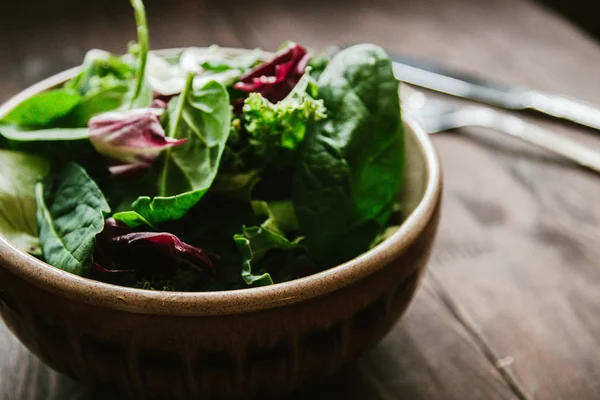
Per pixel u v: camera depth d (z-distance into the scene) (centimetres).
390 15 66
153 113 36
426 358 40
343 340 34
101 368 33
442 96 56
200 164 35
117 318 31
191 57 41
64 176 36
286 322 32
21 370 39
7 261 32
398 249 33
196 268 35
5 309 34
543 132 53
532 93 54
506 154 52
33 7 63
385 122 36
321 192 36
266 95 38
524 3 68
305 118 35
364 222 37
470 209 48
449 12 67
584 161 51
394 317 35
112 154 36
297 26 64
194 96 36
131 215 34
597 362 40
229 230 36
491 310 43
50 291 32
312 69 40
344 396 38
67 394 38
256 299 31
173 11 64
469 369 40
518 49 61
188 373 33
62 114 38
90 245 33
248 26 63
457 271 44
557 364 40
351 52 37
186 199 34
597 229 47
